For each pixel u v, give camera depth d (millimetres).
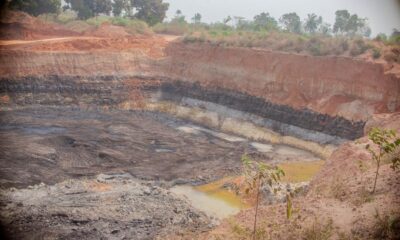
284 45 43312
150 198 22891
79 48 49656
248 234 14938
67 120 39438
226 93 43500
